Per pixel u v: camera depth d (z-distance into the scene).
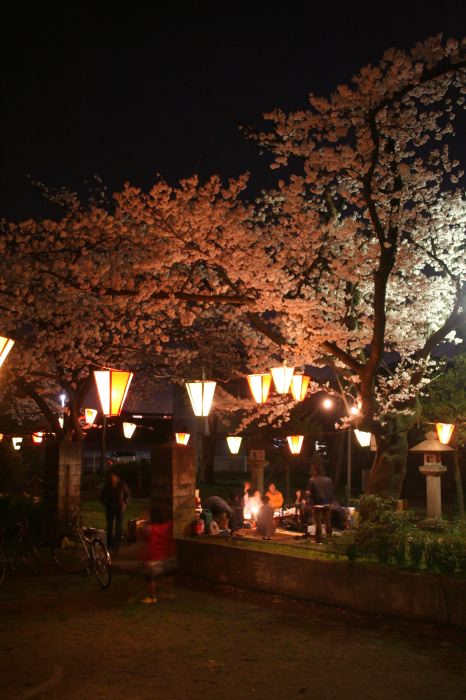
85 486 26.56
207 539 11.39
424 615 8.13
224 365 20.73
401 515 9.18
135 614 8.79
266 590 9.99
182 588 10.44
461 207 13.37
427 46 9.84
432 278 14.03
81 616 8.74
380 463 11.59
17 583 10.94
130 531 14.20
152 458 11.93
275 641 7.59
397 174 10.69
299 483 32.09
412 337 14.65
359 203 11.37
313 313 11.78
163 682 6.28
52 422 15.97
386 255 9.73
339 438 31.75
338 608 9.01
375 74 9.62
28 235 13.09
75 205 16.28
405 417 11.81
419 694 5.95
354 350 12.88
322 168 11.47
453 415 15.82
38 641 7.61
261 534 12.85
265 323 12.78
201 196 11.45
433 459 15.05
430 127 12.56
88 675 6.47
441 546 8.43
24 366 14.78
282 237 12.01
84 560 11.55
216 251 11.25
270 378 10.97
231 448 17.05
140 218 11.63
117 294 11.12
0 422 23.11
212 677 6.42
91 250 13.48
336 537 9.70
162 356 19.91
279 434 21.08
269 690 6.07
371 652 7.13
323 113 10.55
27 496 18.12
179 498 11.70
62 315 15.15
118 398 8.70
